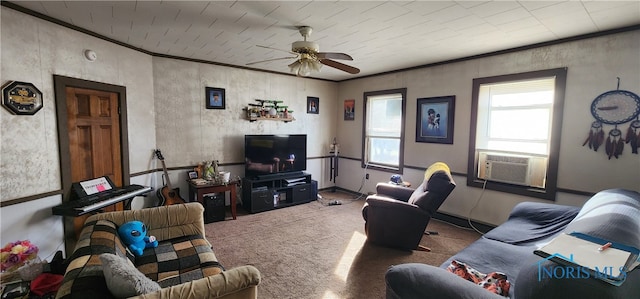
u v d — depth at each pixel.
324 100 5.56
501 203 3.45
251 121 4.64
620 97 2.60
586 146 2.81
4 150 2.15
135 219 2.27
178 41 3.19
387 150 4.91
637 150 2.54
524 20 2.46
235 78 4.43
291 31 2.82
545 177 3.12
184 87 3.98
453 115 3.85
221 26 2.69
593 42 2.73
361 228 3.65
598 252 1.31
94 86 2.88
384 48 3.35
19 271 1.65
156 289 1.36
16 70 2.21
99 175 2.99
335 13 2.36
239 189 4.61
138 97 3.50
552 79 3.03
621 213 1.68
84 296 1.17
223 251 2.97
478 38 2.95
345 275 2.52
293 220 3.96
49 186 2.46
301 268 2.63
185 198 4.10
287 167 4.80
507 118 3.42
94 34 2.87
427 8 2.24
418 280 1.34
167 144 3.91
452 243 3.24
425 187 3.07
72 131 2.69
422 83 4.21
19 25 2.21
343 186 5.69
